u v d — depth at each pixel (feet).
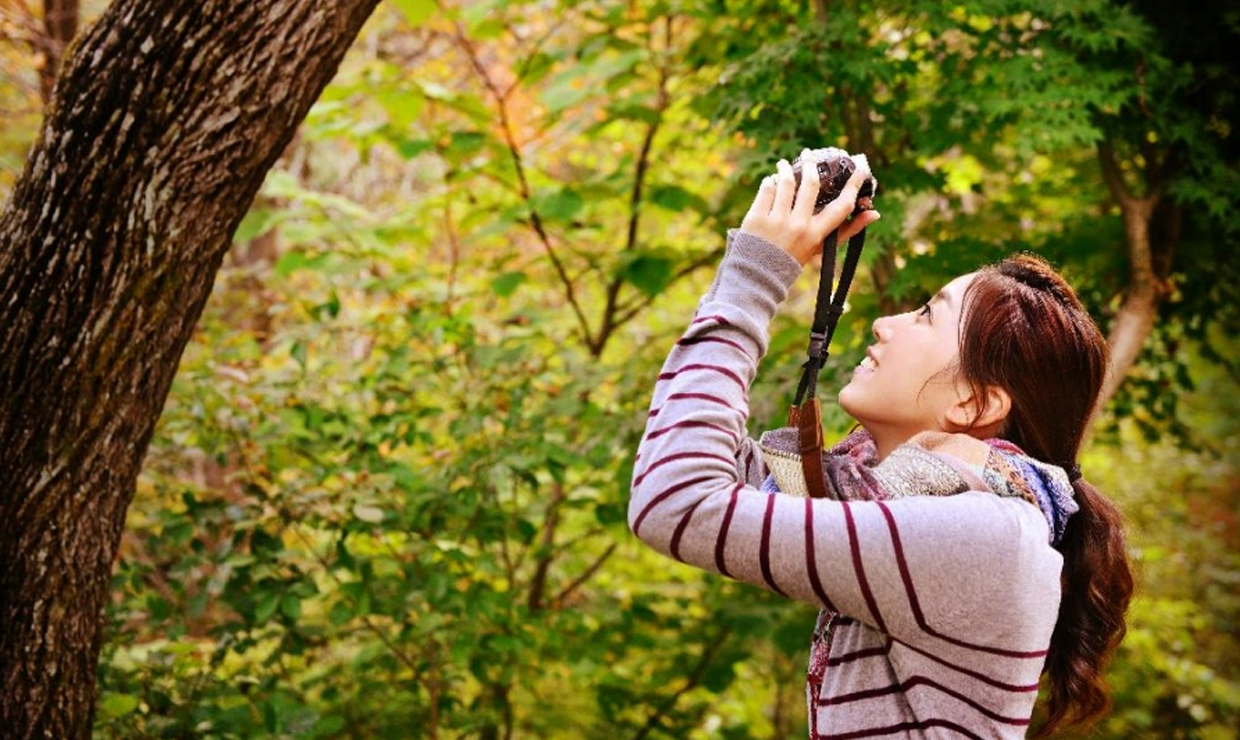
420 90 11.19
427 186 19.34
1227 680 17.43
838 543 2.81
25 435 5.82
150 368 6.06
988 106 9.36
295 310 13.53
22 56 13.93
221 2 5.81
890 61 9.84
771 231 3.15
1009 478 3.14
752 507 2.85
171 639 8.97
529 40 15.40
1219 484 23.25
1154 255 10.64
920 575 2.83
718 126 11.32
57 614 5.99
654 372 11.41
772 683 14.94
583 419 11.51
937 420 3.41
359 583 9.45
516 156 11.88
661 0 11.32
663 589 14.66
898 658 3.06
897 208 9.52
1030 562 2.94
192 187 5.88
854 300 10.46
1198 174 10.18
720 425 2.95
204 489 10.93
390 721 10.78
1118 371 10.00
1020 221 11.69
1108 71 9.68
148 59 5.79
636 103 11.28
